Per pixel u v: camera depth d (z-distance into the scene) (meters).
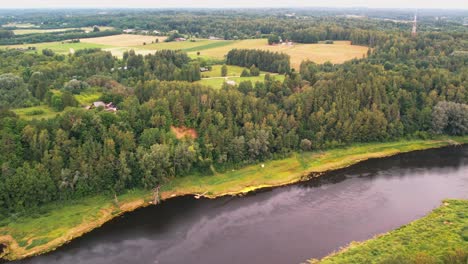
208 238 85.81
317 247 82.00
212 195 104.25
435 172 118.19
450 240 77.12
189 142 112.56
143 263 77.88
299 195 104.62
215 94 127.00
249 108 127.06
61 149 99.12
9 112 103.25
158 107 115.38
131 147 105.25
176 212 96.25
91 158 99.62
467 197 102.19
